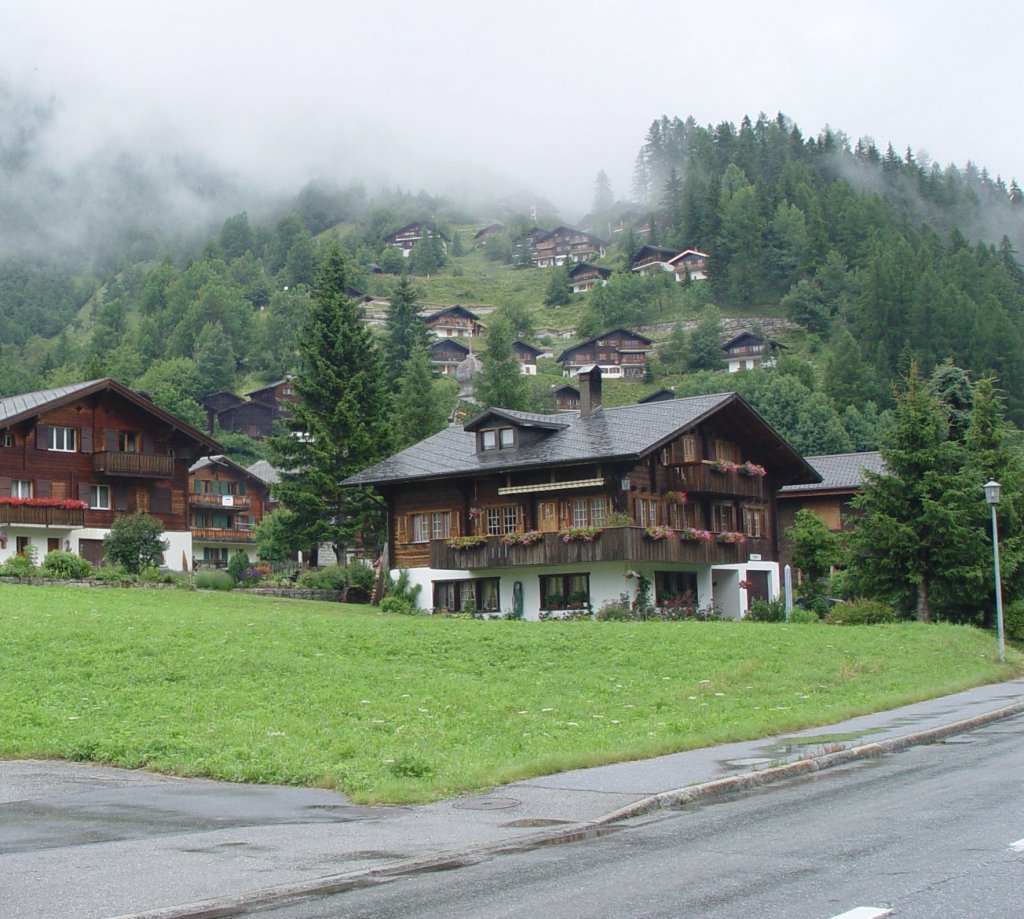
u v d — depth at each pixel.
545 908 9.18
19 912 9.18
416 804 13.77
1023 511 44.59
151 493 64.44
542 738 18.70
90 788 15.01
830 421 125.00
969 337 155.12
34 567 46.31
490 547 49.56
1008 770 15.48
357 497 62.56
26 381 180.88
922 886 9.47
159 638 27.64
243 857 11.06
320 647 28.52
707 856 10.91
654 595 48.47
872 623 42.34
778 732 19.61
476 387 113.25
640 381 191.62
